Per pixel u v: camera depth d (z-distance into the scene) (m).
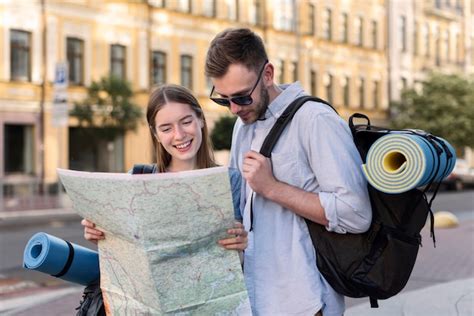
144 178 2.12
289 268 2.45
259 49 2.43
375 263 2.35
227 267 2.32
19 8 24.91
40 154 25.59
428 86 41.59
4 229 15.45
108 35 27.77
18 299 7.16
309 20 38.19
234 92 2.41
